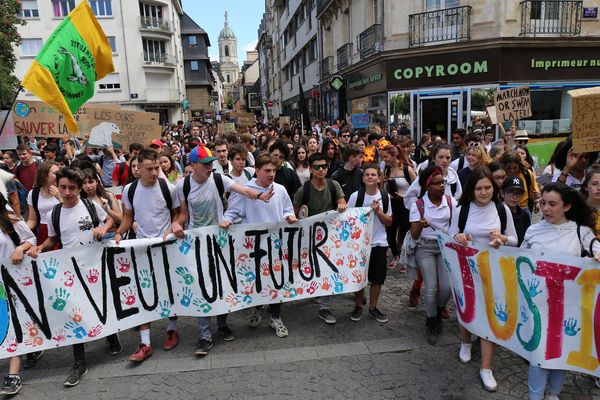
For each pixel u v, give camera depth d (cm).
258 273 449
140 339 460
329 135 1007
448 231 400
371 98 1961
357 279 465
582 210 324
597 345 308
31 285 390
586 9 1560
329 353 414
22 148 757
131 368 401
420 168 656
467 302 374
